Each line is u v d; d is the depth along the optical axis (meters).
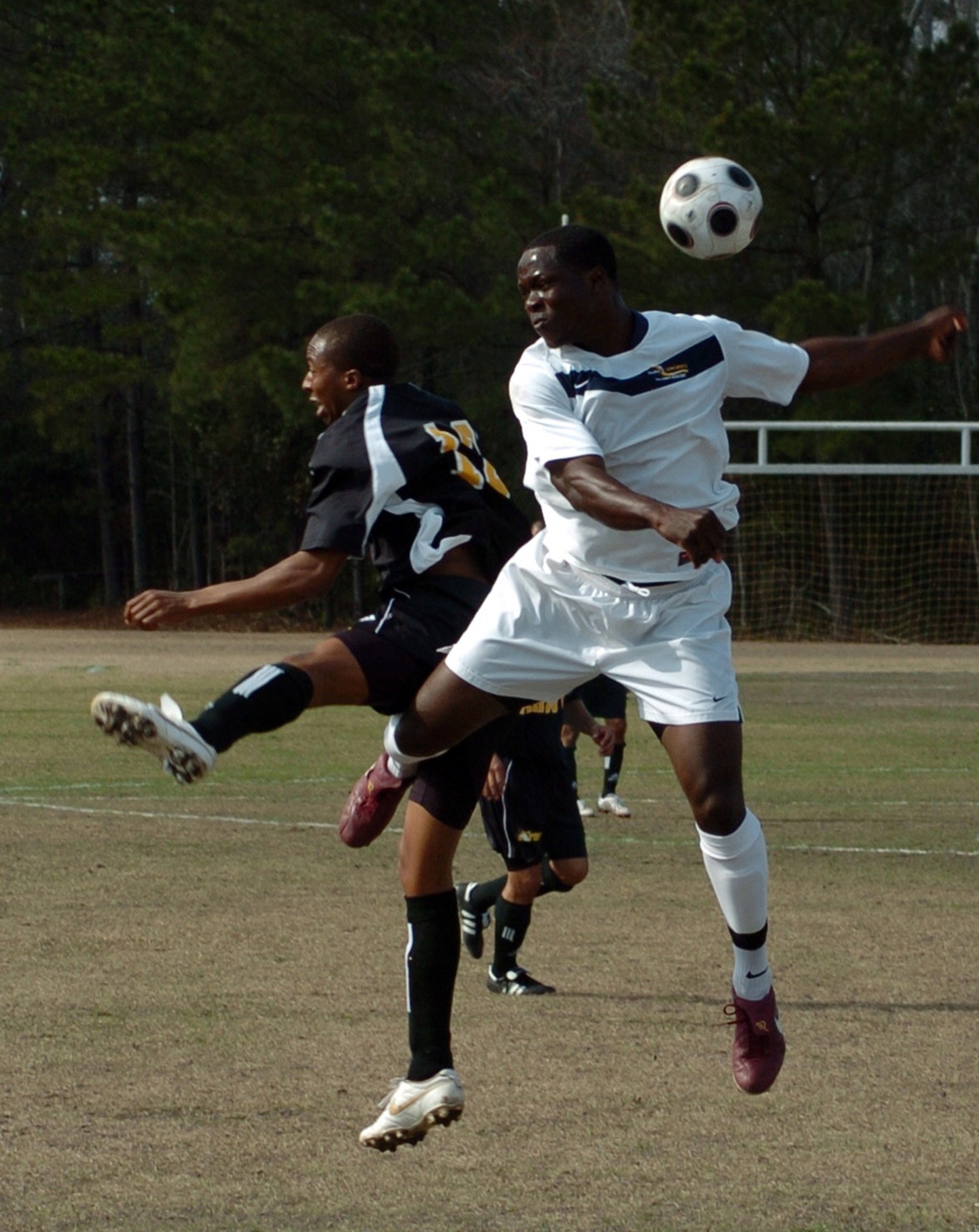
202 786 39.75
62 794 38.19
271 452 128.00
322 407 15.13
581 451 12.41
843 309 89.31
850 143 93.25
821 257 98.56
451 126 105.56
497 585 13.49
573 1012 19.30
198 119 113.75
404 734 13.36
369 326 14.95
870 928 23.83
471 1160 13.99
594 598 13.15
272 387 98.06
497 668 13.20
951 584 105.38
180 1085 16.02
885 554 105.56
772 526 105.62
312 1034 17.84
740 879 13.13
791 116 96.06
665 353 13.17
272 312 105.31
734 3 95.06
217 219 103.88
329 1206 12.88
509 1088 16.17
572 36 112.50
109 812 35.25
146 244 103.56
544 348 13.23
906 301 105.50
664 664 13.12
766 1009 13.51
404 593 14.03
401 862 13.59
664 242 95.06
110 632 107.62
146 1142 14.34
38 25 125.19
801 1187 13.32
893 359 14.11
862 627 104.75
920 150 96.38
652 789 40.72
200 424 126.75
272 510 132.38
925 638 103.56
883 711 59.09
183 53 111.12
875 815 35.91
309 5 111.06
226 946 22.17
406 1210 12.79
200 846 30.67
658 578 13.07
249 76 107.62
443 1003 13.14
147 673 71.31
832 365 13.95
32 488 148.88
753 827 13.14
